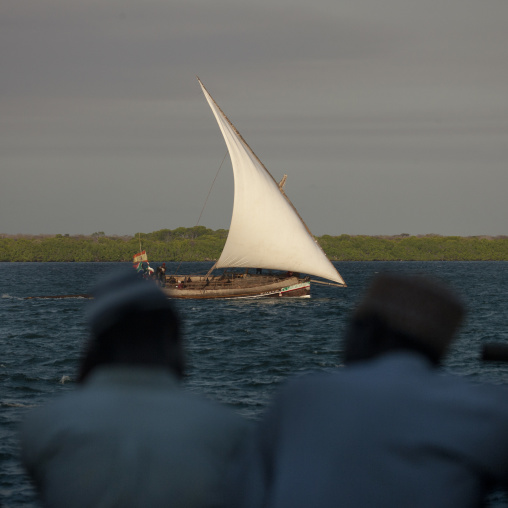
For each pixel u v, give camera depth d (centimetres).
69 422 907
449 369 8681
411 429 890
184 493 884
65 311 18038
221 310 18212
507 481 877
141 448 892
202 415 941
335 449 901
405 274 1024
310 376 990
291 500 892
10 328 13825
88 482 874
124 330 970
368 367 970
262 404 6719
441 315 966
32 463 907
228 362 9519
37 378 8056
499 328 14338
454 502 860
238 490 923
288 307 19262
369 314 994
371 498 870
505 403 900
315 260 19700
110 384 951
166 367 984
